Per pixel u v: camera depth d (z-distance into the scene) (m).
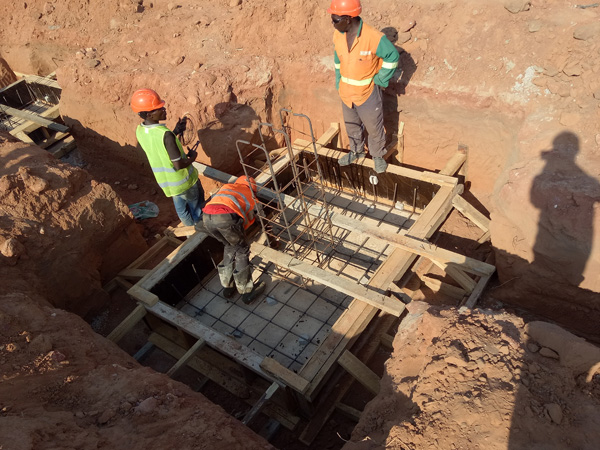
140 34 6.98
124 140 7.00
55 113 7.80
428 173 5.23
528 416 2.61
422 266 5.15
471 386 2.78
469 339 3.04
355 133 5.38
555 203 3.95
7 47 8.93
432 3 5.73
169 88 6.11
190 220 5.38
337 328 4.01
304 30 6.25
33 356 3.38
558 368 2.85
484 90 5.16
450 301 4.73
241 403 4.50
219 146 6.10
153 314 4.74
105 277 5.30
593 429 2.55
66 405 3.08
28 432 2.60
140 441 2.83
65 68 6.91
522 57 5.07
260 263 5.38
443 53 5.46
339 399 4.24
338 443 4.11
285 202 5.84
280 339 4.66
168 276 4.85
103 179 7.34
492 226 4.49
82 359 3.50
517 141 4.80
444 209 4.92
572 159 4.23
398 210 5.80
